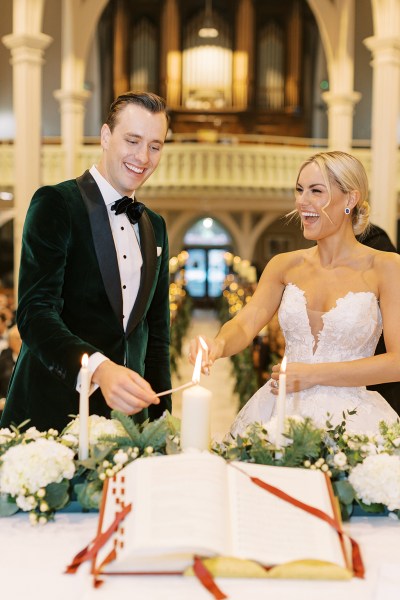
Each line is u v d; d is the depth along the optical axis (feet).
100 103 69.15
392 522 6.06
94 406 8.05
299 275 8.74
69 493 6.05
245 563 4.93
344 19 49.78
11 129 69.00
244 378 28.40
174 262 56.80
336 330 8.30
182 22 67.00
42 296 7.55
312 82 68.59
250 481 5.50
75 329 7.98
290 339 8.70
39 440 6.01
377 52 34.88
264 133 67.31
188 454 5.55
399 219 59.57
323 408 8.09
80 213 7.94
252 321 8.63
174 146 57.98
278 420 6.22
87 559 5.14
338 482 6.02
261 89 67.72
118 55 67.51
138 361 8.32
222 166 58.08
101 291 7.97
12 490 5.74
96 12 52.90
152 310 8.87
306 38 67.87
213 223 75.56
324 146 64.39
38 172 38.27
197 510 5.06
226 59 67.00
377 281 8.38
